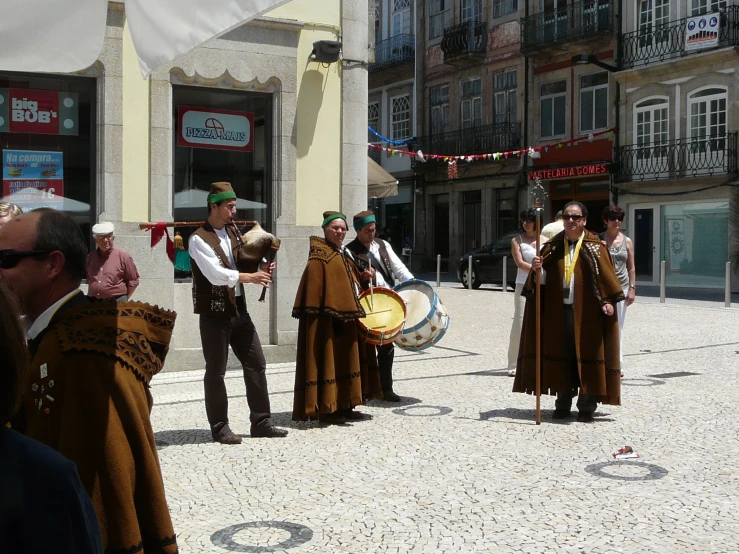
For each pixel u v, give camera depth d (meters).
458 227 36.38
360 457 6.05
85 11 4.16
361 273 7.55
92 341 2.22
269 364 10.46
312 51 10.82
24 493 1.39
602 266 7.09
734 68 26.34
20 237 2.24
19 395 1.49
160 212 9.83
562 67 31.73
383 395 8.11
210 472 5.68
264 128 10.75
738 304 19.97
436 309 7.64
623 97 29.44
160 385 9.02
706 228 27.23
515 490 5.21
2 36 4.09
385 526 4.57
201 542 4.33
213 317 6.45
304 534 4.45
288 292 10.62
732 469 5.67
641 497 5.05
